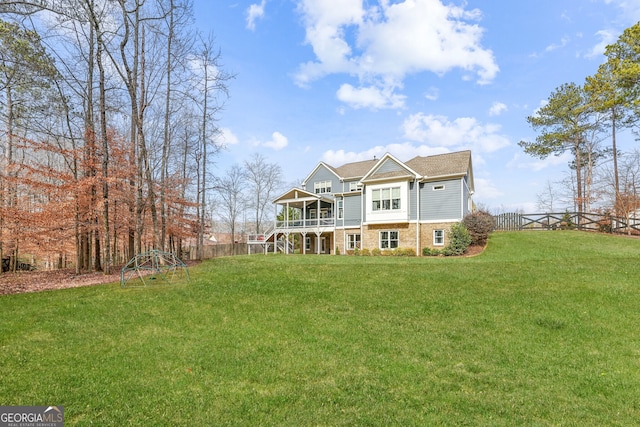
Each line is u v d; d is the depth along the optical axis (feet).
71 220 44.42
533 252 55.47
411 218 74.84
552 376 16.17
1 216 40.60
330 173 98.84
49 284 37.17
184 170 73.10
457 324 22.98
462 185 72.33
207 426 11.84
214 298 29.17
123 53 47.78
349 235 86.74
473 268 40.52
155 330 21.48
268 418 12.42
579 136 102.12
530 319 23.45
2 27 36.06
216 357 17.67
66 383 14.55
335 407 13.28
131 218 58.54
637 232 74.43
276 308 26.53
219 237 184.65
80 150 44.29
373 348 19.22
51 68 42.75
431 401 13.85
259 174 173.17
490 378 15.88
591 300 26.50
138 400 13.43
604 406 13.66
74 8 40.50
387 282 34.65
